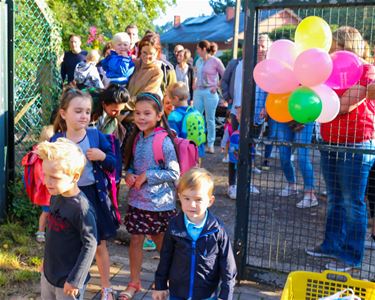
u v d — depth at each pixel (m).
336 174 3.69
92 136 3.17
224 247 2.57
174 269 2.61
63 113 3.11
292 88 3.08
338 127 3.55
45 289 2.65
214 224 2.56
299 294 3.00
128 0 13.86
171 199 3.31
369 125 3.51
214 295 2.64
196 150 3.44
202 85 8.62
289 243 4.38
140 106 3.25
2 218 4.55
